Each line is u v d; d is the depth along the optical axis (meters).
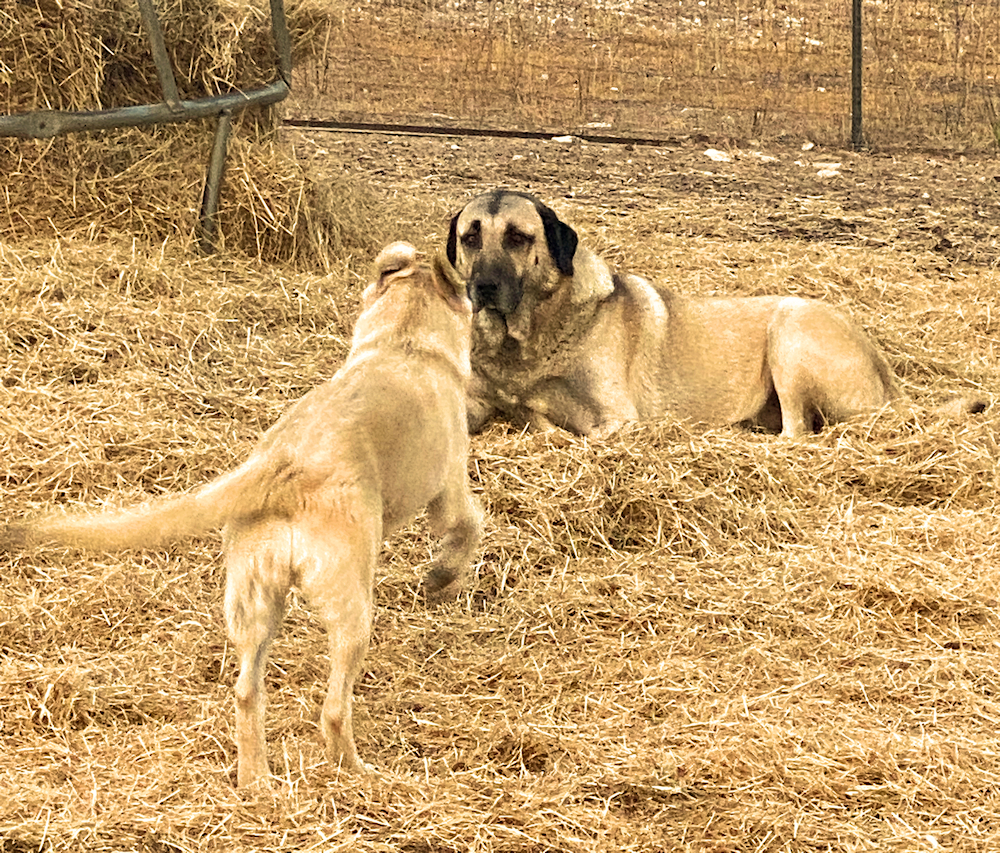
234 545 3.70
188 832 3.53
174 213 8.22
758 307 6.99
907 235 10.70
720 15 21.66
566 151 13.91
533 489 5.73
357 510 3.68
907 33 20.88
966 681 4.52
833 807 3.77
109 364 6.60
